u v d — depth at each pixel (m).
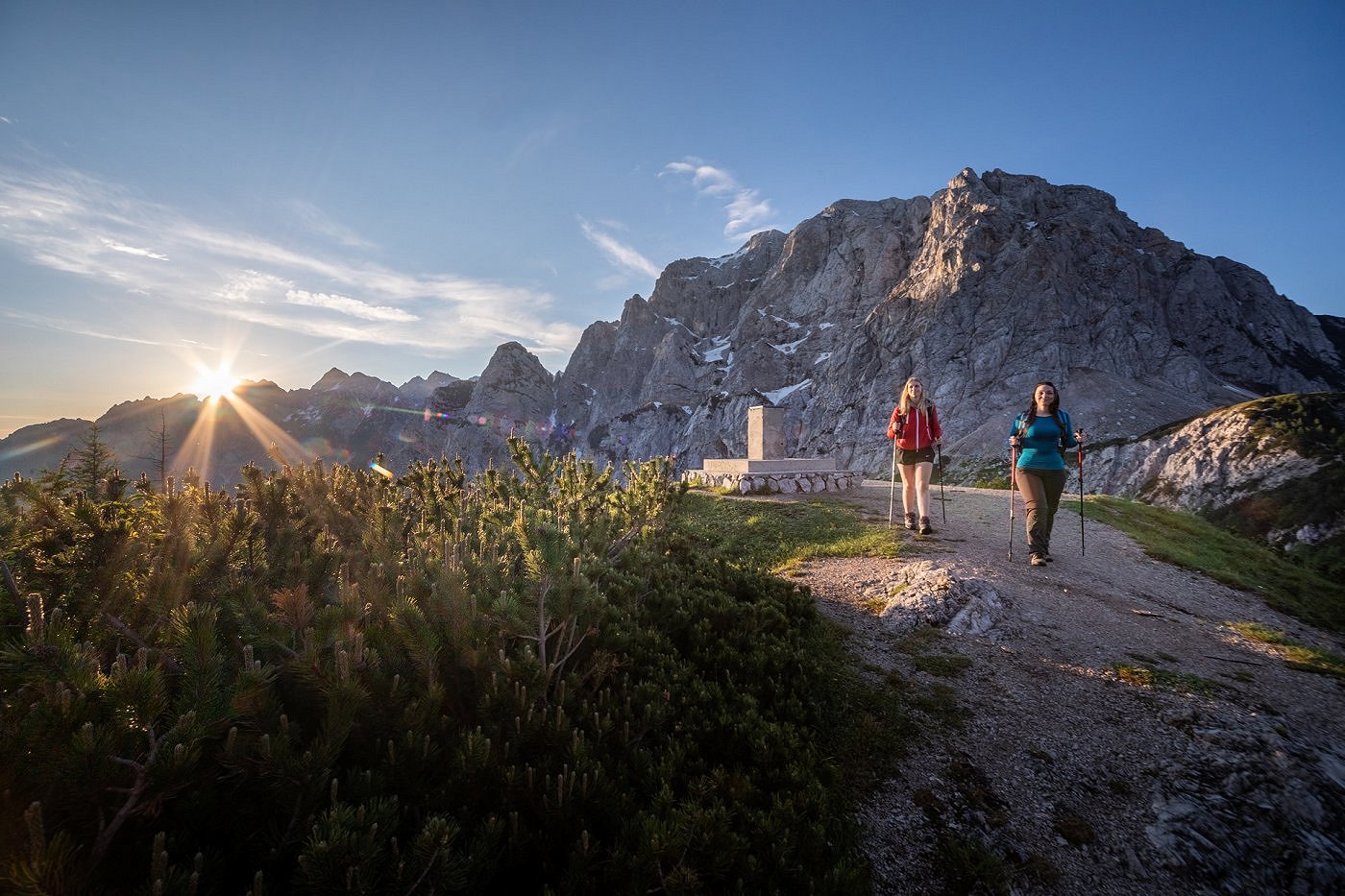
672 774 4.04
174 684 3.31
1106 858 3.95
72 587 3.85
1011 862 3.89
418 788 3.22
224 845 2.82
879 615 7.66
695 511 16.66
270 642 3.46
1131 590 9.07
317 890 2.40
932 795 4.42
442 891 2.71
